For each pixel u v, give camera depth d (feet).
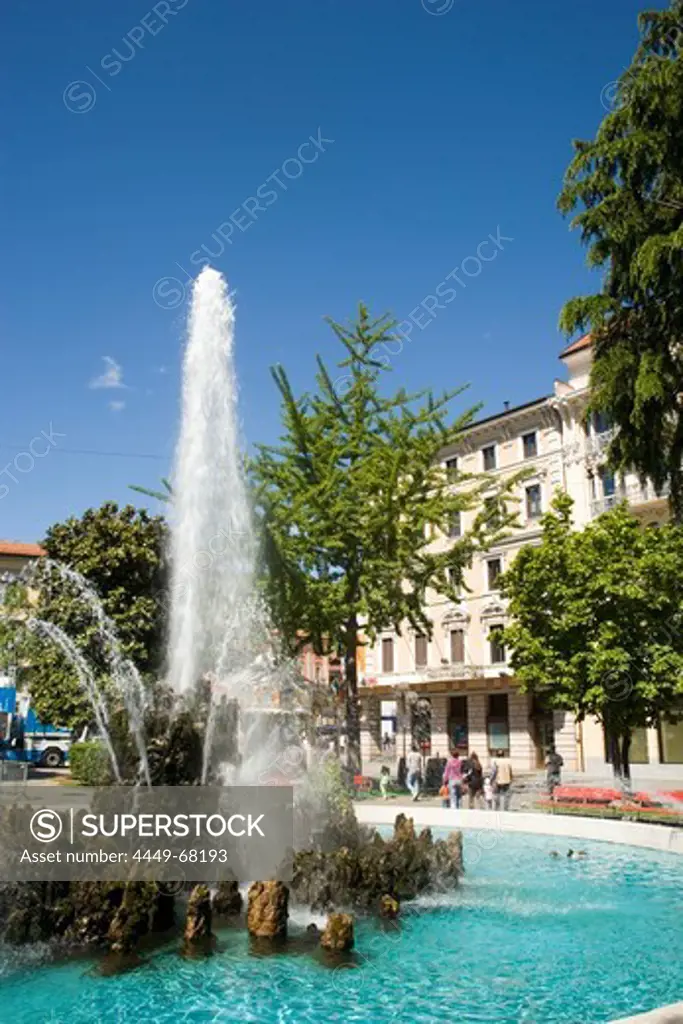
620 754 78.84
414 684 156.04
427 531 157.69
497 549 145.48
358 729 87.20
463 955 26.66
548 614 77.20
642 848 46.68
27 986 22.95
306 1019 20.77
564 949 27.45
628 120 51.57
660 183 51.98
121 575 101.35
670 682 69.67
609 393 53.11
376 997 22.48
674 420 55.26
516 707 140.05
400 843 37.06
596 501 126.11
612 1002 22.33
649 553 72.33
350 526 87.56
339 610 85.92
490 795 71.56
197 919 26.68
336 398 95.61
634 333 53.62
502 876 39.86
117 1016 20.83
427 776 98.63
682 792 67.92
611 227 51.67
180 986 23.04
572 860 43.60
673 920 31.50
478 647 147.54
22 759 118.42
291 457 91.04
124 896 26.99
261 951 26.30
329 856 33.55
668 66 49.21
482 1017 21.08
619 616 72.28
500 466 148.05
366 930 29.68
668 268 49.67
